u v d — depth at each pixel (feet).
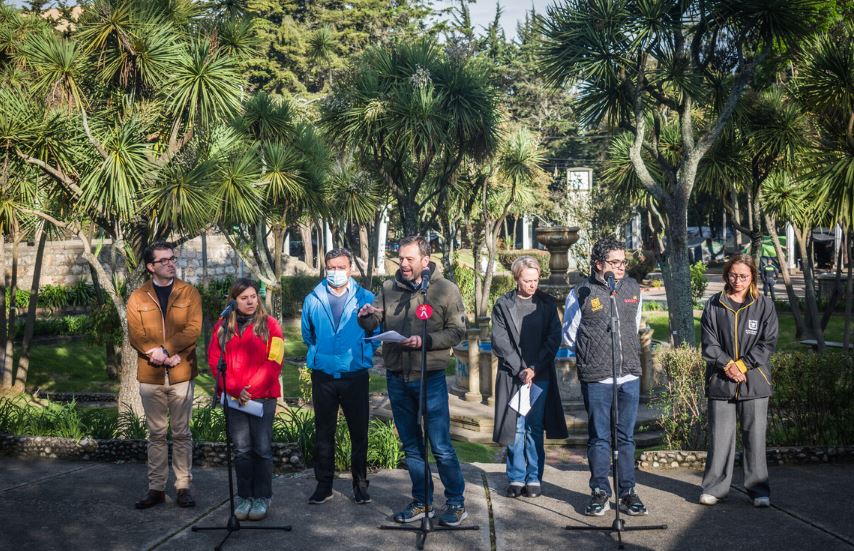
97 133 34.19
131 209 33.55
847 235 42.75
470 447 36.94
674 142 50.42
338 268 16.78
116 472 20.25
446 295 16.24
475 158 53.72
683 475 19.80
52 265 81.61
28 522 16.33
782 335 69.00
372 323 16.20
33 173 34.50
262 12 113.70
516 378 17.56
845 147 32.94
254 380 16.28
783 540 14.99
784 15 37.17
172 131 36.06
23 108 32.71
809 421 21.30
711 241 165.17
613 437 15.37
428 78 48.24
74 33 35.65
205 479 19.53
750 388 16.75
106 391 51.42
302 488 18.67
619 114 43.16
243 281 16.63
